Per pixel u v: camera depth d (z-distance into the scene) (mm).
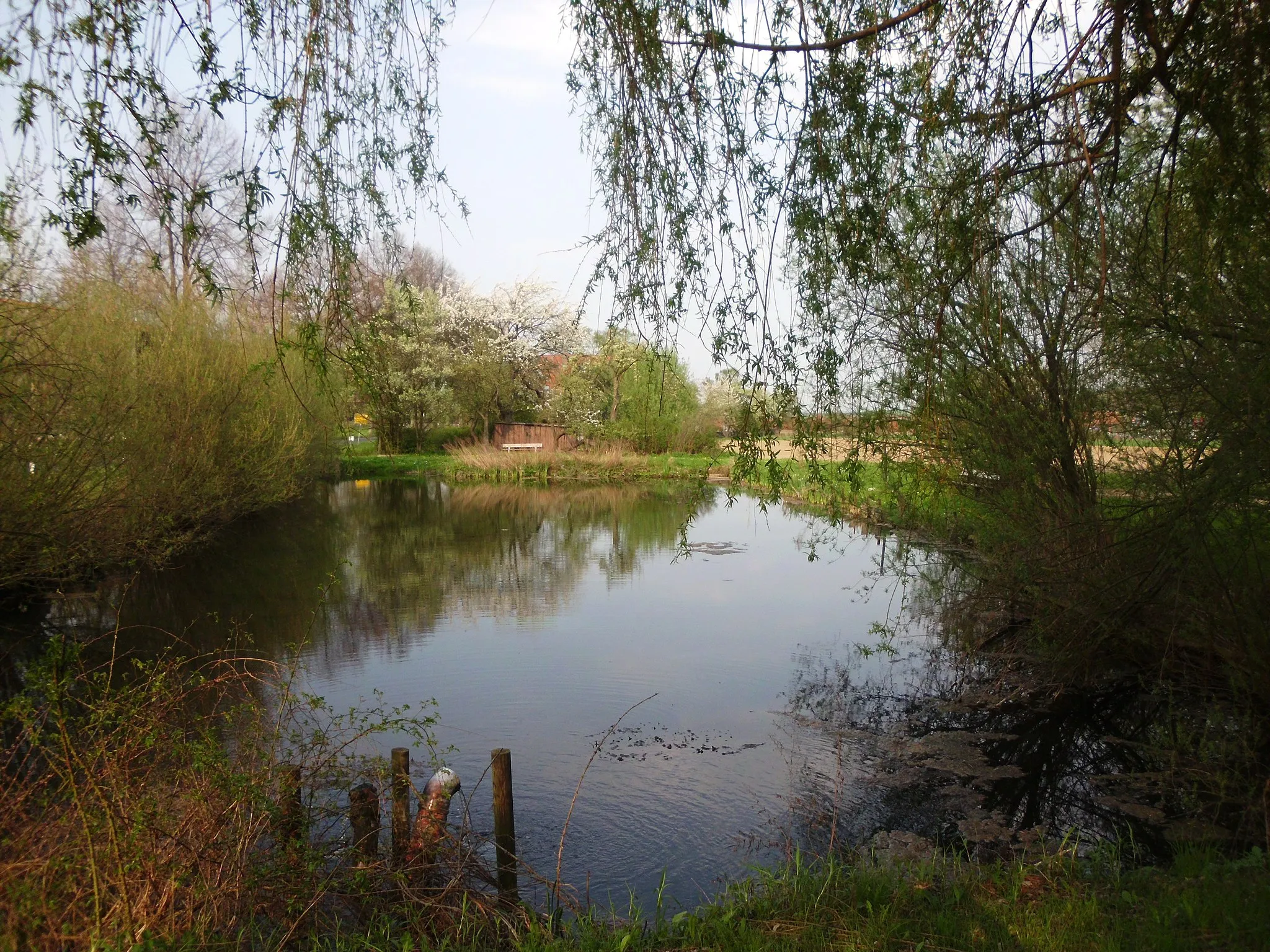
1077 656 7027
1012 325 6816
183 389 12633
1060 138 4324
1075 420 6910
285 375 3701
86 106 2926
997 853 4746
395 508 22734
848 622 10352
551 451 31641
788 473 4062
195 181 3117
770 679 8086
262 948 3508
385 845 4449
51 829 3404
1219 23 3799
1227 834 4719
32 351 8719
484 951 3590
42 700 4516
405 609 10945
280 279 3529
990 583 8156
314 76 3416
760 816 5250
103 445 9984
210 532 14812
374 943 3658
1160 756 5875
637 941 3459
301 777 4316
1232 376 4949
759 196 3777
